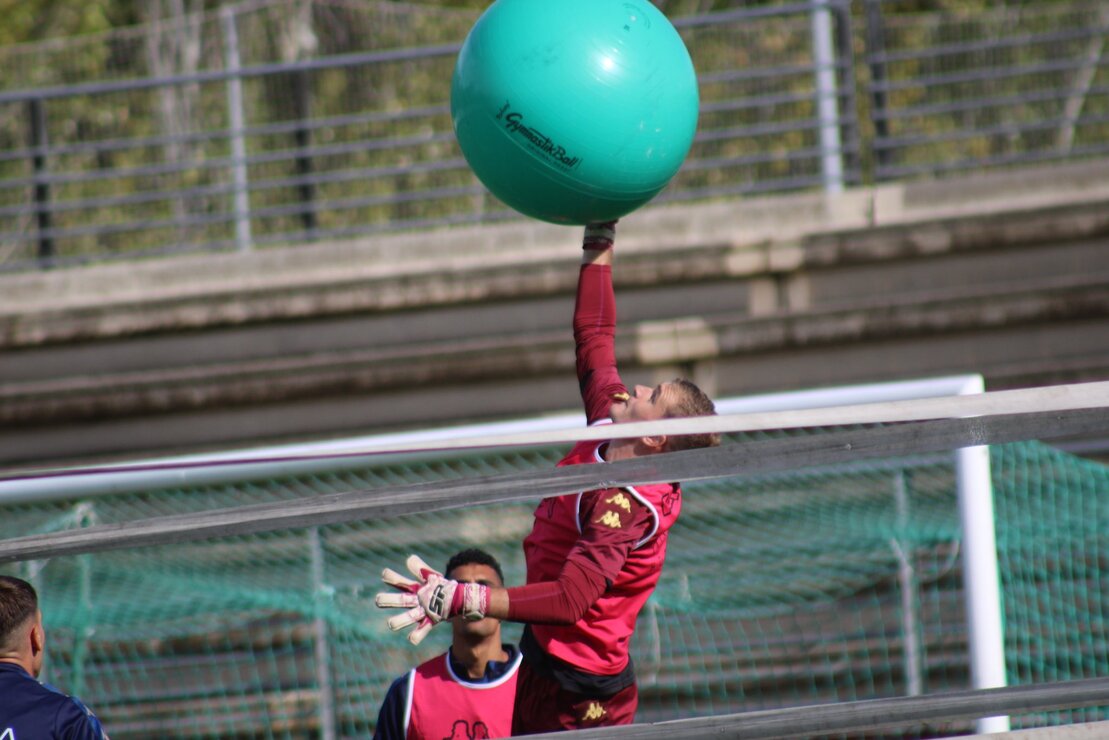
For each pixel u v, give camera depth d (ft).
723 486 74.79
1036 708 25.54
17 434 86.07
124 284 91.61
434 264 89.15
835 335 79.05
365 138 134.51
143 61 140.15
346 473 75.36
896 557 72.84
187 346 88.07
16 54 136.56
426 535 75.61
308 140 119.65
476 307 85.97
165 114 137.49
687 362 80.33
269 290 86.89
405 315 86.58
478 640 45.96
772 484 74.38
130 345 88.43
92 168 138.62
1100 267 81.35
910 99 129.18
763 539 74.54
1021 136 123.54
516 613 29.04
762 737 25.72
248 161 99.66
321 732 72.84
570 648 33.12
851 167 99.14
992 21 122.83
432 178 133.69
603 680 33.37
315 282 88.53
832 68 94.99
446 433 61.00
